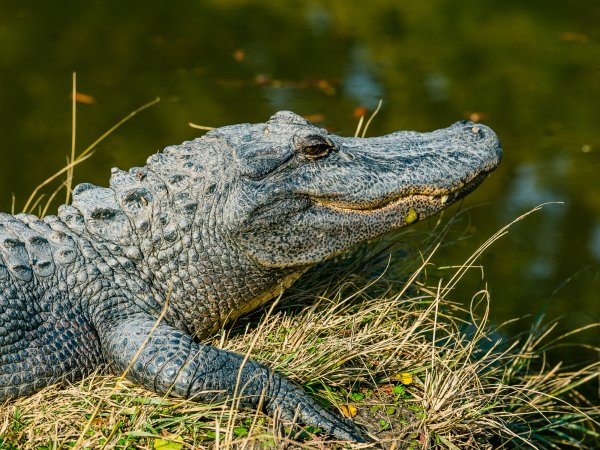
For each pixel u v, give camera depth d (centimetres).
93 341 1053
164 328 1031
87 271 1059
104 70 2716
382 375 1116
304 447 943
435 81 2644
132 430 948
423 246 1395
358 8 3344
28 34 2994
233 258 1092
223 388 988
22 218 1102
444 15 3269
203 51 2867
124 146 2252
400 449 1009
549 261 1834
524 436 1252
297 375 1052
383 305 1188
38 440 945
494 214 2011
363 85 2606
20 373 1004
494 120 2422
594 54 2856
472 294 1698
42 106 2467
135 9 3275
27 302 1024
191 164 1096
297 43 2958
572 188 2127
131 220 1080
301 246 1096
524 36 3028
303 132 1092
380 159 1120
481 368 1188
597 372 1414
